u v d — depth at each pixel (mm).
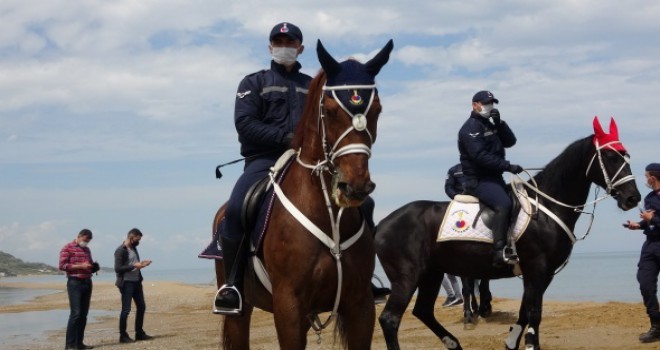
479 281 14617
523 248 8883
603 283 35281
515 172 8891
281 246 4746
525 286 8938
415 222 9367
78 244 13375
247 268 5285
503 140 9273
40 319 21734
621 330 10875
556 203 8922
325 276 4707
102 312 24078
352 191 4211
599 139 8875
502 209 8875
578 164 8930
